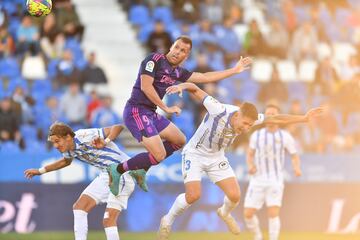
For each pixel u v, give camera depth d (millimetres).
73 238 37219
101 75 53469
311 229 43875
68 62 53281
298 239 38844
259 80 56250
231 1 61438
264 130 35875
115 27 60219
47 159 41031
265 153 35656
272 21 61656
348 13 66000
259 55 58844
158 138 27406
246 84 55500
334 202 44281
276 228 35562
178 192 42344
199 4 60469
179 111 26875
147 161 27266
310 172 44125
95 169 41438
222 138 28172
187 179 28828
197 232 41938
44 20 55062
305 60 60844
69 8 56250
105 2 61438
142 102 27750
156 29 55719
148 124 27484
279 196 35781
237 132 27531
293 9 64312
